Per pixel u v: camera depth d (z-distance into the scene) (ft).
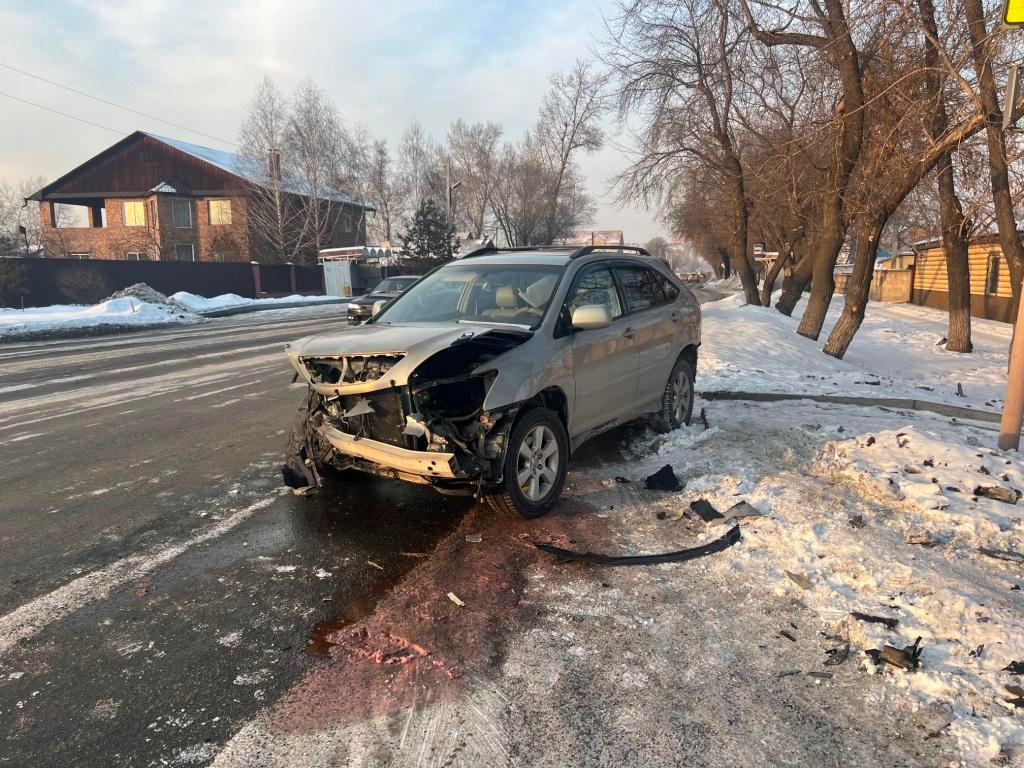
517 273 17.37
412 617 10.89
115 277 96.27
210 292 111.24
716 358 36.01
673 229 151.64
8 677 9.39
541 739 8.07
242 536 14.15
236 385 32.55
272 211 141.69
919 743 7.96
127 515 15.37
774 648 9.91
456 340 13.28
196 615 11.02
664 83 62.59
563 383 15.21
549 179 213.05
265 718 8.50
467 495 14.28
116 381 33.86
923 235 57.41
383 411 13.62
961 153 34.94
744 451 18.53
